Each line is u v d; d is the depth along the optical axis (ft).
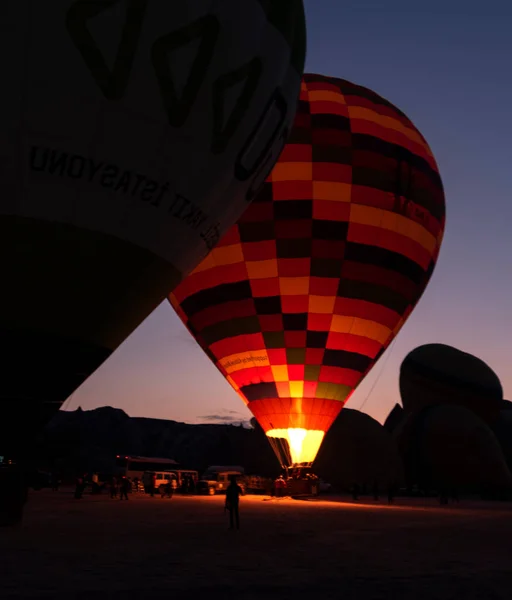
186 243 43.78
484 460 146.92
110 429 284.41
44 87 35.35
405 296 88.02
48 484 157.28
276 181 82.53
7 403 38.50
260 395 87.71
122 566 31.94
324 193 82.33
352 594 25.85
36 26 34.73
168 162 39.91
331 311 83.71
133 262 40.42
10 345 37.47
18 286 37.09
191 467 258.16
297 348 84.53
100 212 38.27
